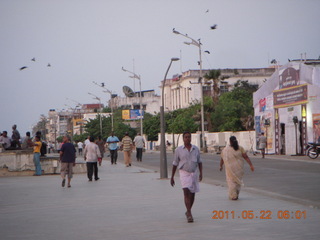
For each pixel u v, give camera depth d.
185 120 66.75
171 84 99.56
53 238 9.00
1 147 28.86
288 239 8.21
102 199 14.79
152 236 8.81
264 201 13.17
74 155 19.61
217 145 58.66
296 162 31.59
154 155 54.00
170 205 12.90
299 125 40.62
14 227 10.35
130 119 104.69
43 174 27.53
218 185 18.12
